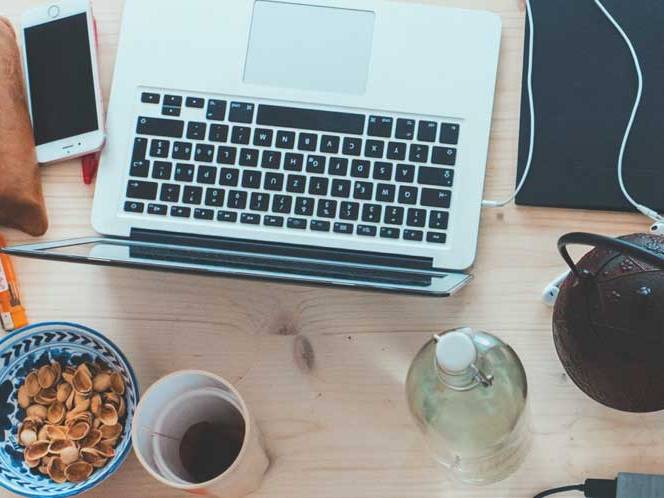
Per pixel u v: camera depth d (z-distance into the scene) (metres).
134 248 0.64
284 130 0.69
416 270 0.66
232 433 0.65
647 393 0.55
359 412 0.68
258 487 0.67
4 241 0.72
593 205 0.68
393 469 0.67
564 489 0.63
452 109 0.68
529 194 0.68
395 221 0.67
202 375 0.60
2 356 0.66
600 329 0.53
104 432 0.66
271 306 0.70
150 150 0.69
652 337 0.51
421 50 0.69
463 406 0.55
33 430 0.67
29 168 0.70
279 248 0.68
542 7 0.71
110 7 0.75
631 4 0.70
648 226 0.68
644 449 0.65
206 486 0.55
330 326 0.70
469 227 0.67
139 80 0.71
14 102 0.70
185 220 0.69
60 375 0.68
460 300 0.69
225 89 0.70
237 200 0.68
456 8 0.70
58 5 0.73
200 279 0.71
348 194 0.67
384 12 0.70
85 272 0.72
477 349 0.51
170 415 0.62
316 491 0.67
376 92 0.69
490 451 0.59
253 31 0.71
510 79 0.71
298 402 0.68
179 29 0.71
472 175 0.67
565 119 0.69
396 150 0.68
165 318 0.71
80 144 0.70
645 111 0.68
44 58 0.73
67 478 0.65
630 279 0.52
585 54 0.70
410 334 0.69
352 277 0.60
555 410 0.66
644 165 0.68
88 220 0.72
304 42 0.70
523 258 0.68
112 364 0.67
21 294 0.72
